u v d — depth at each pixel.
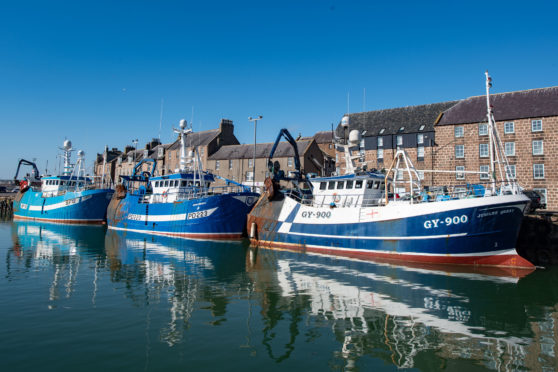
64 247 18.91
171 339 6.91
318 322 7.98
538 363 6.13
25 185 39.88
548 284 11.43
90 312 8.40
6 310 8.46
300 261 15.05
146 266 14.05
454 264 13.55
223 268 13.71
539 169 29.64
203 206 22.09
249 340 6.93
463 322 8.12
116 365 5.81
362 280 11.79
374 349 6.62
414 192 16.41
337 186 18.44
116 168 66.75
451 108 35.69
